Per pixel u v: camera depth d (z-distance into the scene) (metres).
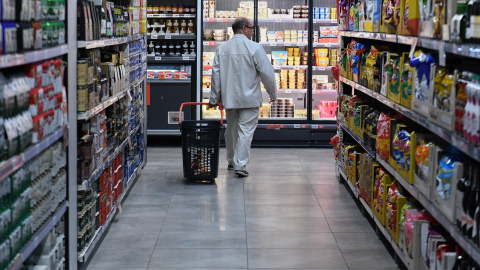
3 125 2.62
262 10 9.58
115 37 5.38
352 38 7.11
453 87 3.15
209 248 4.94
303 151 9.16
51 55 3.37
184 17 9.41
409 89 4.05
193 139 7.00
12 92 2.74
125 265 4.55
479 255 2.73
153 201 6.35
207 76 9.70
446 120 3.24
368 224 5.58
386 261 4.65
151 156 8.74
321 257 4.73
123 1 6.27
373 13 5.30
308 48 9.42
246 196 6.56
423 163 3.67
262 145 9.46
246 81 7.31
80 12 4.15
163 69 9.52
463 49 2.98
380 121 4.91
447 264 3.18
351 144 6.80
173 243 5.05
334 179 7.35
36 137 3.05
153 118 9.41
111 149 5.23
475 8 2.89
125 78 5.93
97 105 4.55
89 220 4.52
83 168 4.21
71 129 3.91
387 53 4.82
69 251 3.93
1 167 2.54
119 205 5.65
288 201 6.36
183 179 7.34
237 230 5.41
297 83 9.69
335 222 5.64
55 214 3.52
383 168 5.13
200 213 5.93
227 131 7.74
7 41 2.66
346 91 7.20
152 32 9.47
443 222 3.27
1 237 2.59
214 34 9.62
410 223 3.89
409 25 4.07
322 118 9.51
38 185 3.16
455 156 3.32
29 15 3.02
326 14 9.55
